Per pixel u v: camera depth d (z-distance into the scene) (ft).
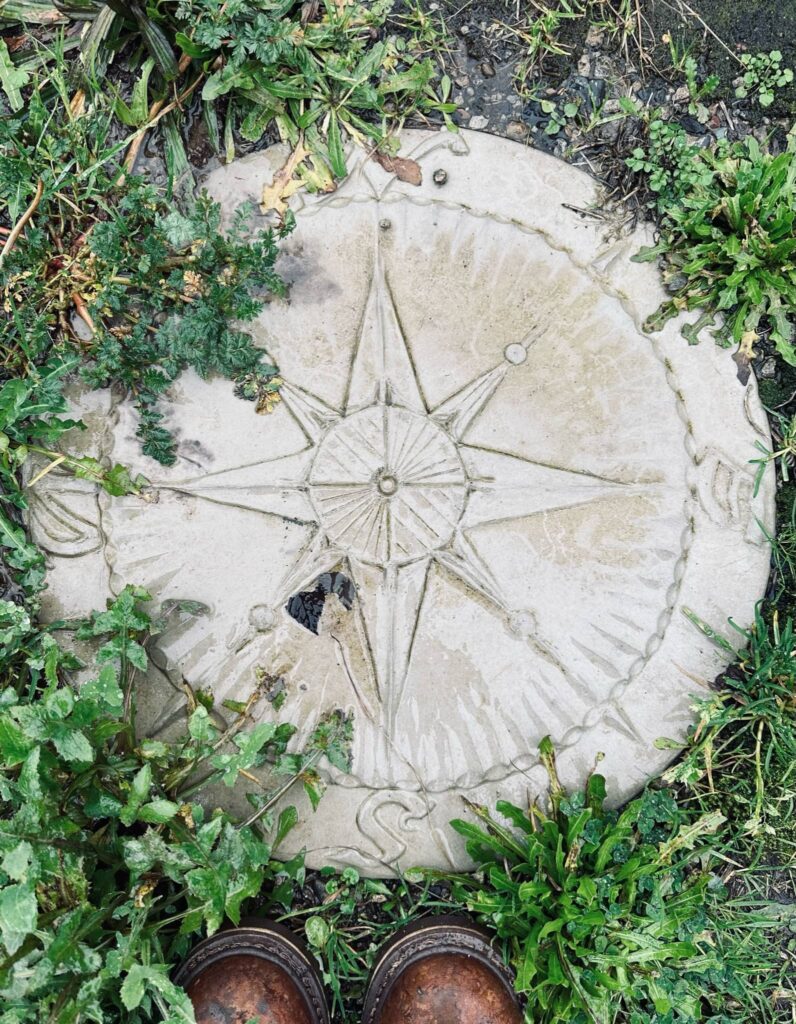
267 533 1.91
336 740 1.87
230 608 1.91
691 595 1.94
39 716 1.53
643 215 1.95
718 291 1.91
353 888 1.94
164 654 1.90
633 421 1.93
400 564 1.91
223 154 1.94
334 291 1.91
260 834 1.86
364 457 1.91
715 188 1.93
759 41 1.97
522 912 1.80
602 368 1.93
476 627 1.91
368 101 1.90
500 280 1.92
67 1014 1.47
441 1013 1.74
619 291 1.93
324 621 1.91
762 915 1.95
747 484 1.94
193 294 1.82
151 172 1.96
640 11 1.97
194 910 1.64
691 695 1.93
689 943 1.78
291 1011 1.74
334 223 1.90
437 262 1.91
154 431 1.87
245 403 1.91
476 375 1.93
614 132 1.96
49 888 1.63
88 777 1.67
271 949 1.79
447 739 1.90
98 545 1.91
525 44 1.97
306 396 1.91
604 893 1.81
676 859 1.95
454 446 1.92
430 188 1.92
